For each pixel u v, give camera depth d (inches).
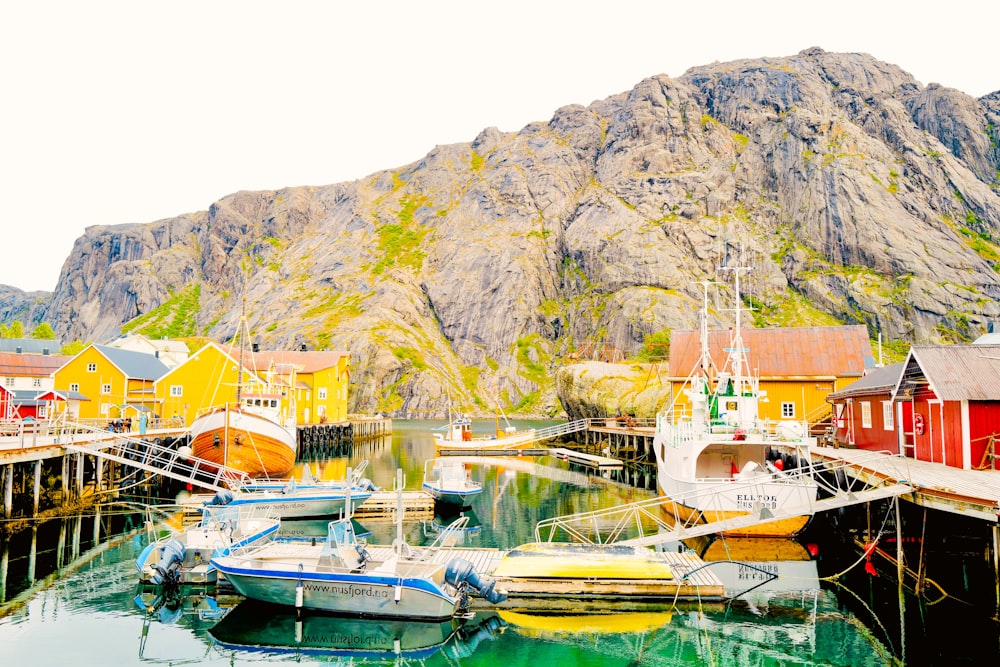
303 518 1236.5
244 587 745.0
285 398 2501.2
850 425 1480.1
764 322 5664.4
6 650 631.8
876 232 6018.7
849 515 1069.1
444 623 705.6
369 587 711.7
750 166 7111.2
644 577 765.9
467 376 6614.2
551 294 7155.5
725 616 717.9
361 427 3437.5
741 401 1202.0
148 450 1609.3
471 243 7721.5
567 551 848.3
